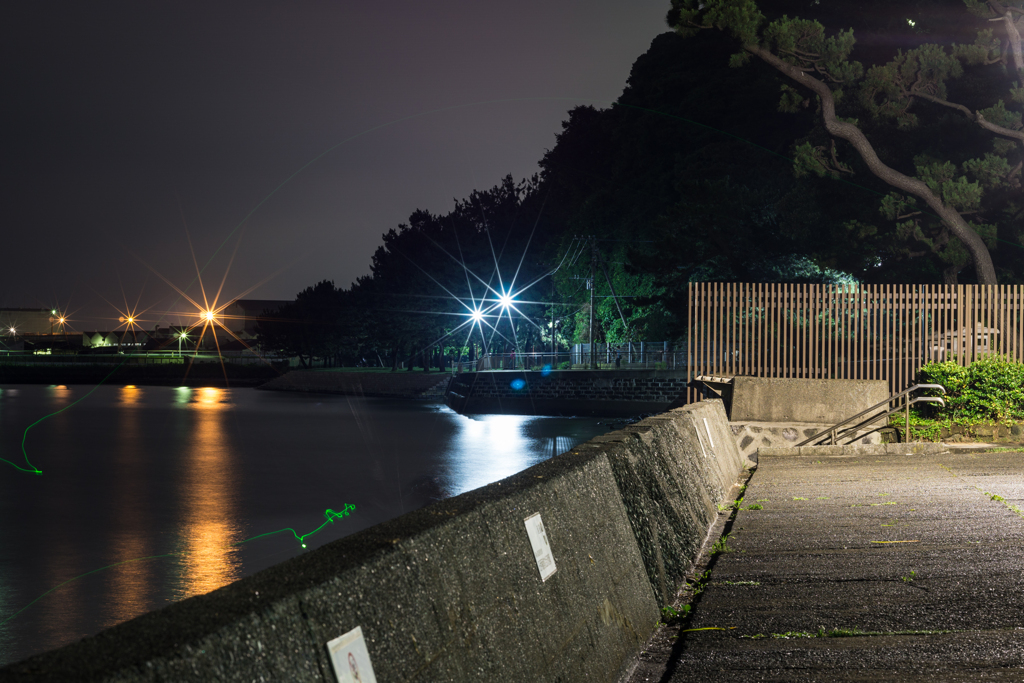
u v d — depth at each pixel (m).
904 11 32.91
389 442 53.22
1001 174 25.42
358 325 129.62
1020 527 7.88
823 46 25.77
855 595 5.94
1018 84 26.41
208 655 1.69
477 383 77.88
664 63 66.44
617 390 60.16
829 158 30.78
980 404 15.96
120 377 171.00
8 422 73.38
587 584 4.38
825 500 9.94
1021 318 17.06
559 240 81.88
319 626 2.07
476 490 3.81
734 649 4.88
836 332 17.31
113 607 19.19
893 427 16.45
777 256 34.94
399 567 2.55
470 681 2.81
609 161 84.50
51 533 27.39
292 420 72.50
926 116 29.19
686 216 35.62
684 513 7.65
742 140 48.06
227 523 29.09
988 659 4.59
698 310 17.80
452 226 112.44
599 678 4.10
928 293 17.27
